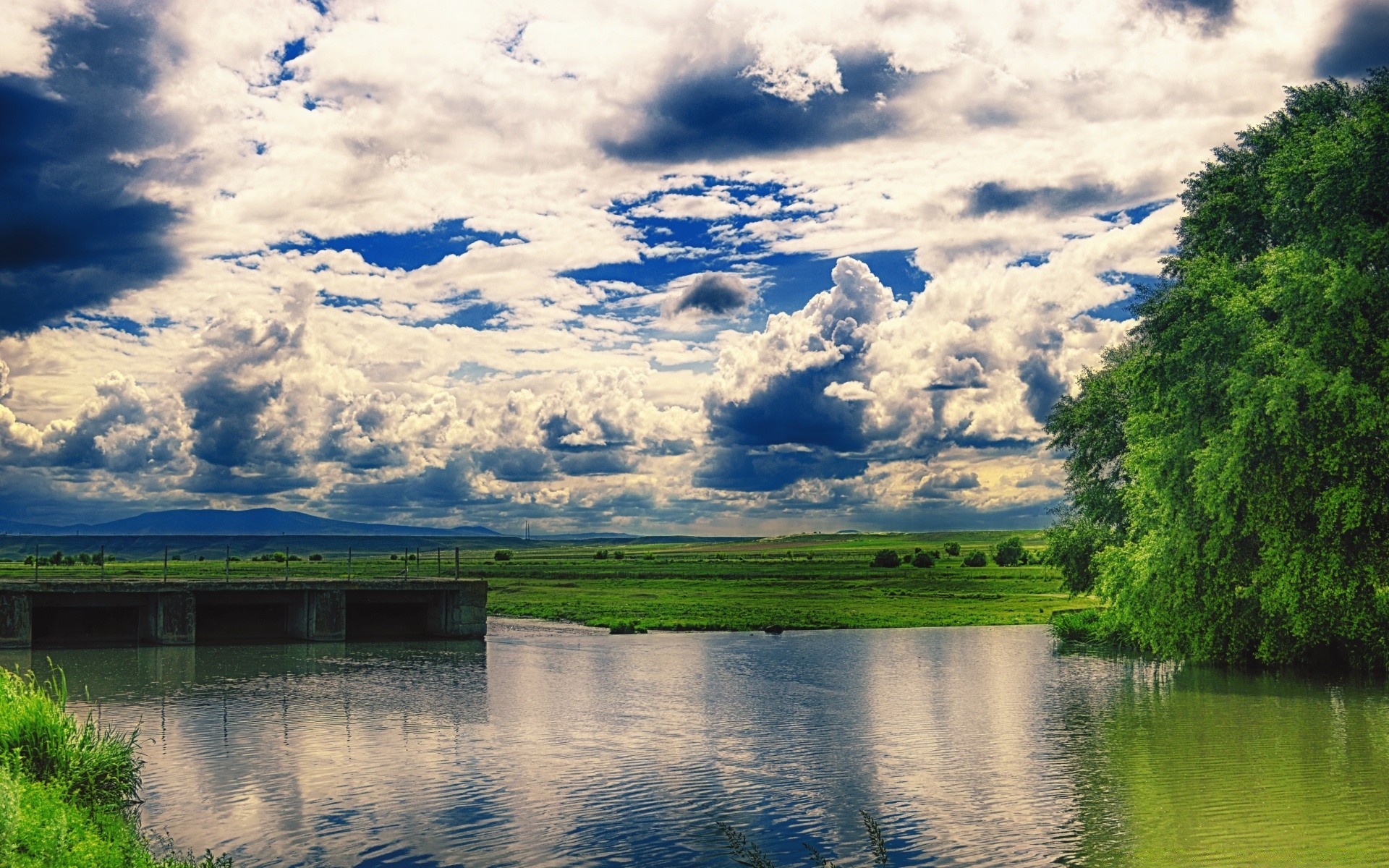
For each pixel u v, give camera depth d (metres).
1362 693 38.50
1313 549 37.97
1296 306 38.12
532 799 24.38
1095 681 45.25
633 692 43.34
